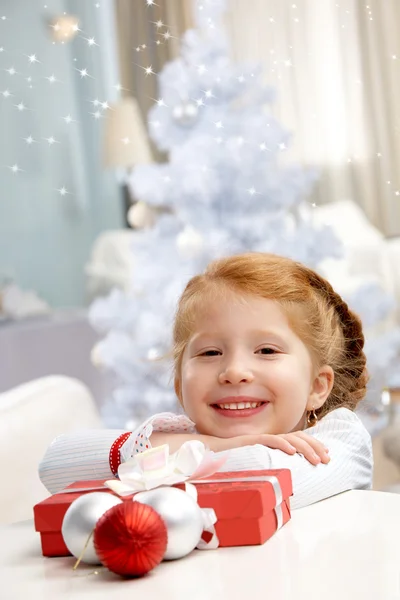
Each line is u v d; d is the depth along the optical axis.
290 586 0.65
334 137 5.20
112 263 4.93
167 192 2.84
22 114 6.07
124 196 6.36
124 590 0.67
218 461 0.81
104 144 5.04
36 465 1.45
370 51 5.07
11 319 4.03
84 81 6.02
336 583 0.65
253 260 1.12
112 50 5.87
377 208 5.25
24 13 5.91
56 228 6.30
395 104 5.10
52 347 3.85
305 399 1.07
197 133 2.81
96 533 0.69
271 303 1.06
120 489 0.79
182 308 1.14
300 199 2.97
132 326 2.96
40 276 6.25
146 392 2.91
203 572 0.70
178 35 4.46
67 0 5.90
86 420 1.73
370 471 1.07
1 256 6.12
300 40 4.95
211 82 2.77
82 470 1.04
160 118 2.84
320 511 0.88
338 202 5.25
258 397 1.03
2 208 6.14
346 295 3.33
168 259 2.84
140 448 1.01
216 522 0.76
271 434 1.02
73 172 6.30
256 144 2.79
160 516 0.71
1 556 0.81
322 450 0.97
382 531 0.78
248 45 4.65
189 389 1.06
